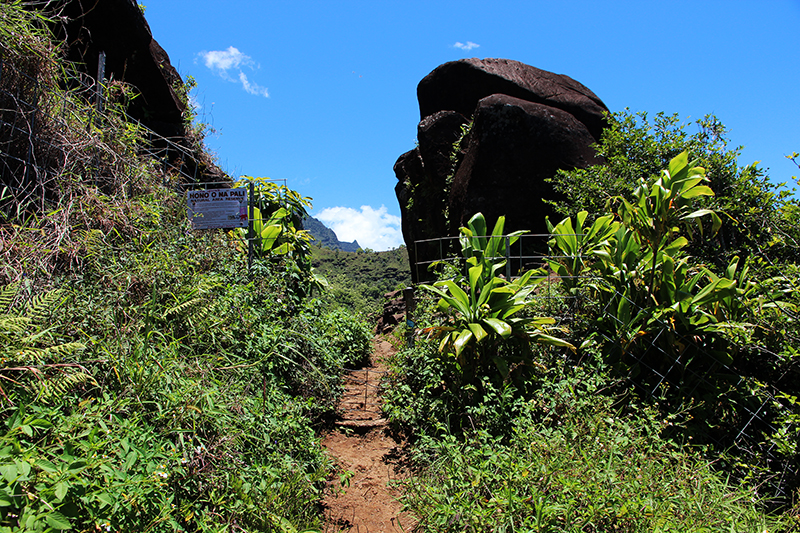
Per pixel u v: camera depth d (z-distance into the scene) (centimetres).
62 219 322
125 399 207
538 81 918
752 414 331
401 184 1173
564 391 320
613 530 210
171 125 724
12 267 260
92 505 156
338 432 390
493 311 367
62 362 213
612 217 425
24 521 136
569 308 411
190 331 297
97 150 407
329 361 420
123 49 633
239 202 484
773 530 231
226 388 257
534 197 768
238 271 441
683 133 551
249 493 221
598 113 873
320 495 291
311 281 591
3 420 175
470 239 427
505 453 264
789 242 407
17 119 346
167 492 192
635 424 305
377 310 1155
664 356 360
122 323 266
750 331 346
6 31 321
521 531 203
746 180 457
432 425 352
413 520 278
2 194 325
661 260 378
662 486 234
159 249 367
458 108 1000
